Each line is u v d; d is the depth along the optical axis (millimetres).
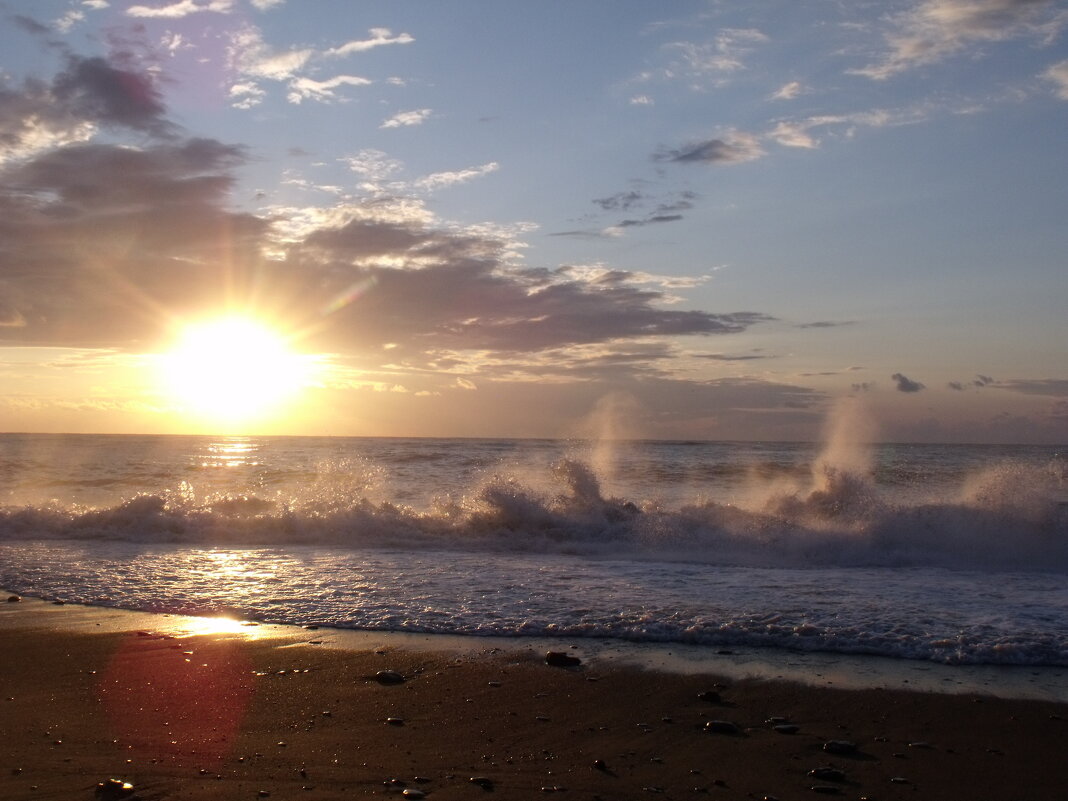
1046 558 10953
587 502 13992
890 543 11547
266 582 9469
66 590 9039
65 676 6109
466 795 4066
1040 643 6832
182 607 8266
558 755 4668
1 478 23266
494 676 6160
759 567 10570
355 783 4203
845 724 5199
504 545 12227
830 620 7590
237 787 4129
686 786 4238
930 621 7555
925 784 4312
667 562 10969
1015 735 5020
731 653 6746
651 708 5484
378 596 8719
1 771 4305
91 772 4309
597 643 7043
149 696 5676
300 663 6457
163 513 13758
